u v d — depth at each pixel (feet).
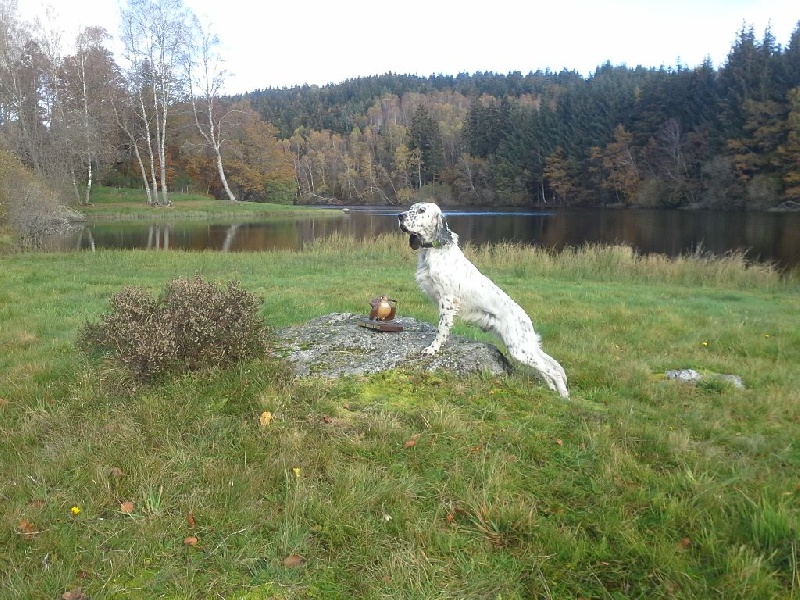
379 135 296.51
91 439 12.75
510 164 239.09
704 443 13.64
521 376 17.33
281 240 90.27
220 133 176.14
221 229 110.22
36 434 13.32
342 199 273.13
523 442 13.02
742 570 8.67
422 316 26.71
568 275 50.57
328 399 14.74
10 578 8.59
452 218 145.59
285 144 278.05
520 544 9.61
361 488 10.77
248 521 9.95
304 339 18.67
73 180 129.90
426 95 377.71
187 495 10.73
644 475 11.73
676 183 180.04
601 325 26.86
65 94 132.57
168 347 15.72
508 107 265.95
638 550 9.28
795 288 47.44
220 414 14.05
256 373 15.60
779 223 115.24
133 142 152.35
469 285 16.71
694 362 20.92
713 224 116.57
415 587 8.45
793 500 10.86
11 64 115.24
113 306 17.60
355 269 48.70
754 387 18.61
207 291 17.39
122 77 146.20
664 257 57.21
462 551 9.43
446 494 10.96
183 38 147.74
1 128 111.96
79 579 8.67
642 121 201.26
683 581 8.64
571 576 8.92
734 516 10.19
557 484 11.41
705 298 39.55
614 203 209.15
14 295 30.58
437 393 15.57
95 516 10.18
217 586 8.55
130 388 15.30
